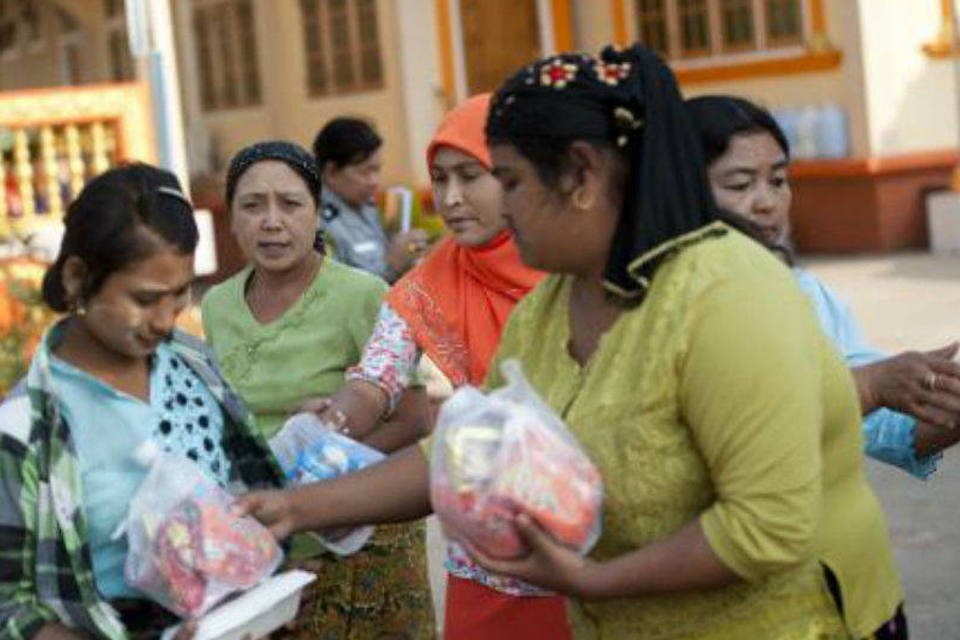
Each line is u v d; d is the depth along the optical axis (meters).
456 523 2.95
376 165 7.93
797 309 3.00
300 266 5.09
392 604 4.95
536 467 2.91
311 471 4.10
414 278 4.73
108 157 13.48
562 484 2.93
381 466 3.60
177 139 13.18
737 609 3.11
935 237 16.48
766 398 2.90
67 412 3.38
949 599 6.63
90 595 3.30
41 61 24.80
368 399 4.64
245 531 3.39
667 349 2.99
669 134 3.06
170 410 3.55
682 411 3.01
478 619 4.37
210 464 3.59
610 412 3.08
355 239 7.82
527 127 3.03
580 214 3.07
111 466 3.42
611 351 3.11
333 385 5.03
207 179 20.73
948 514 7.79
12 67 25.83
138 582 3.31
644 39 18.08
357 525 3.58
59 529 3.32
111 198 3.29
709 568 2.94
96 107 13.29
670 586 2.97
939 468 8.52
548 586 2.99
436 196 4.71
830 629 3.20
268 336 5.05
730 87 17.41
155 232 3.28
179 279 3.34
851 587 3.22
